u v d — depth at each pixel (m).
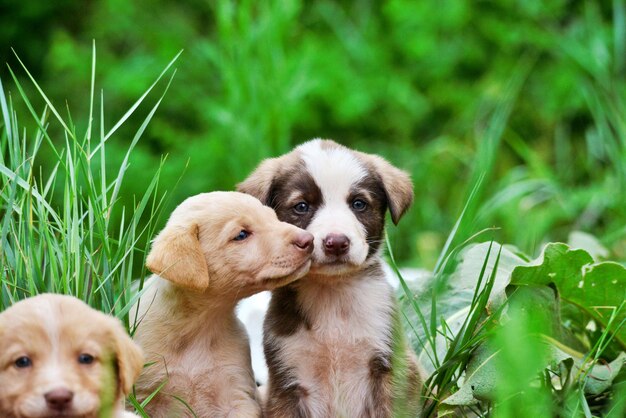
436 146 16.78
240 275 7.21
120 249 7.23
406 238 15.42
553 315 7.85
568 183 16.23
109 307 6.93
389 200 8.12
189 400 7.35
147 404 7.27
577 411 7.10
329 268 7.41
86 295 7.02
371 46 18.30
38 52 18.86
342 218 7.60
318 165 7.88
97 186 12.17
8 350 5.77
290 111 15.47
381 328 7.75
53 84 17.92
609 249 11.36
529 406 6.74
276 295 7.88
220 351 7.43
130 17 18.78
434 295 7.70
